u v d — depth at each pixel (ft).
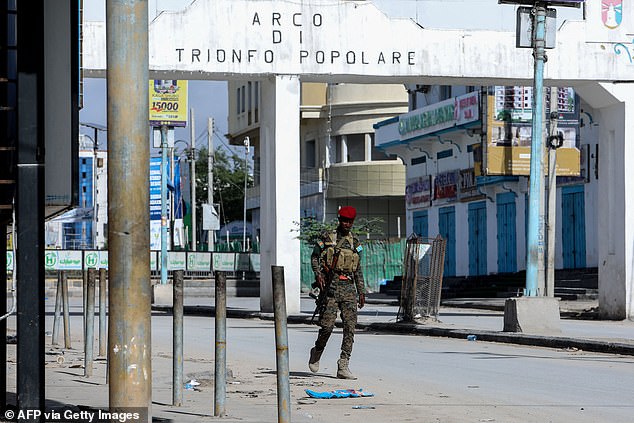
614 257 174.60
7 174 51.06
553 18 130.31
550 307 128.67
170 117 259.60
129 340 42.47
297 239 175.94
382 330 149.28
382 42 172.55
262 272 181.37
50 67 51.01
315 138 399.24
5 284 56.39
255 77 173.37
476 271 290.56
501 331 130.52
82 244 457.27
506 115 222.48
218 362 59.77
